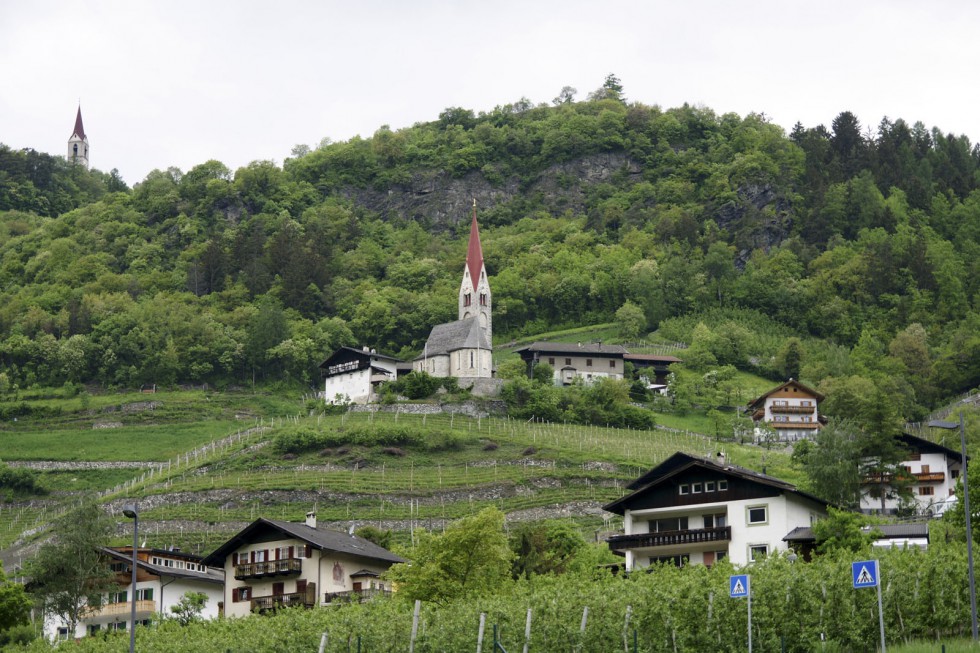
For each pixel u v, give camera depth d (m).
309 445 196.12
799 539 99.38
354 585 108.12
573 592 77.38
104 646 86.44
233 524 169.00
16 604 108.31
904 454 138.50
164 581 116.50
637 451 193.62
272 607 104.31
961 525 103.31
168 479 192.25
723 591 74.69
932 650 67.25
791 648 74.00
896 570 78.38
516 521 164.62
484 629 72.69
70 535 113.88
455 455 191.62
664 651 72.69
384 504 173.50
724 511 103.31
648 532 106.56
